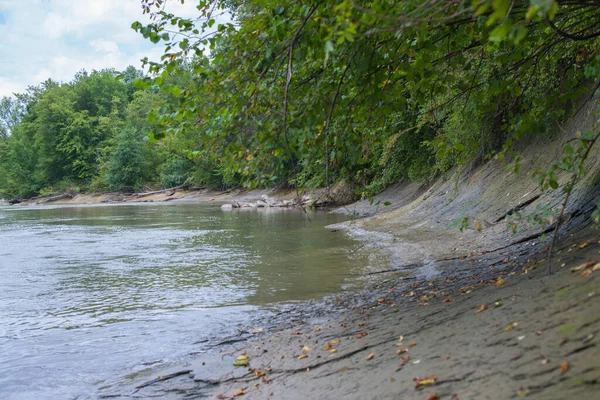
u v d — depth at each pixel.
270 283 9.95
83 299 9.51
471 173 17.31
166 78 6.36
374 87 6.13
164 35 5.84
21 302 9.39
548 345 3.51
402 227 16.89
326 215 26.89
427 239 13.32
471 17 5.50
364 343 5.23
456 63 6.91
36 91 96.50
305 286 9.45
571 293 4.32
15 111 120.00
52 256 15.60
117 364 5.99
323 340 5.79
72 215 37.94
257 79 5.77
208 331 7.04
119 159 71.62
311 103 6.09
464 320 4.86
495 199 13.74
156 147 67.44
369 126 6.98
